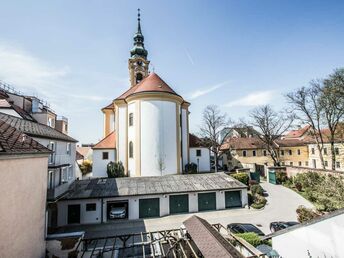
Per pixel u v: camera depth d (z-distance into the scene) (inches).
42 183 384.5
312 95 1210.0
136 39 1565.0
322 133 1473.9
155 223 683.4
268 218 706.2
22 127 534.6
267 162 1676.9
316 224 262.1
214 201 812.6
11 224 277.0
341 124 1170.0
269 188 1093.8
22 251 307.7
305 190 961.5
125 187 792.9
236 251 247.0
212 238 274.8
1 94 1026.7
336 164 1375.5
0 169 253.1
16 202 291.0
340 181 775.7
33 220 347.9
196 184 842.8
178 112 1088.2
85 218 691.4
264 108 1460.4
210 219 707.4
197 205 791.7
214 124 1534.2
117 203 743.1
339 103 1076.5
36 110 1174.3
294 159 1681.8
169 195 774.5
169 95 1047.6
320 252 256.4
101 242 546.6
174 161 1037.2
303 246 281.1
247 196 838.5
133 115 1067.3
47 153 394.3
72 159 845.8
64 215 684.1
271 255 326.0
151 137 1010.1
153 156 999.6
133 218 724.0
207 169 1321.4
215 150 1512.1
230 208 818.2
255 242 454.6
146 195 746.2
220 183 859.4
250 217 719.7
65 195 705.6
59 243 415.8
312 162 1594.5
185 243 377.1
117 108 1178.6
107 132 1362.0
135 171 1011.9
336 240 238.1
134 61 1523.1
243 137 1913.1
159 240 420.2
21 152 297.6
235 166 1668.3
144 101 1032.8
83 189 765.3
